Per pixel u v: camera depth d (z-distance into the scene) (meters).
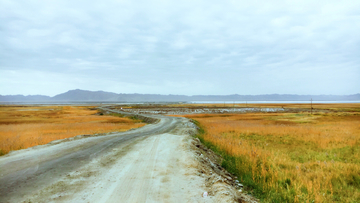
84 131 25.03
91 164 7.75
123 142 13.23
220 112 92.88
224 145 13.39
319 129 26.28
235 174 8.19
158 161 8.29
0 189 5.19
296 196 5.62
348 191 6.78
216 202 4.49
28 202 4.49
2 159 8.36
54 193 5.00
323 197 6.00
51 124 35.69
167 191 5.23
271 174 7.54
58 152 9.81
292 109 111.94
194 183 5.79
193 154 9.39
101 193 5.07
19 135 20.27
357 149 13.92
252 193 6.00
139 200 4.69
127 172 6.83
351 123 34.28
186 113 85.50
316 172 8.62
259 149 12.86
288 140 19.12
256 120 47.28
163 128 26.23
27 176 6.24
